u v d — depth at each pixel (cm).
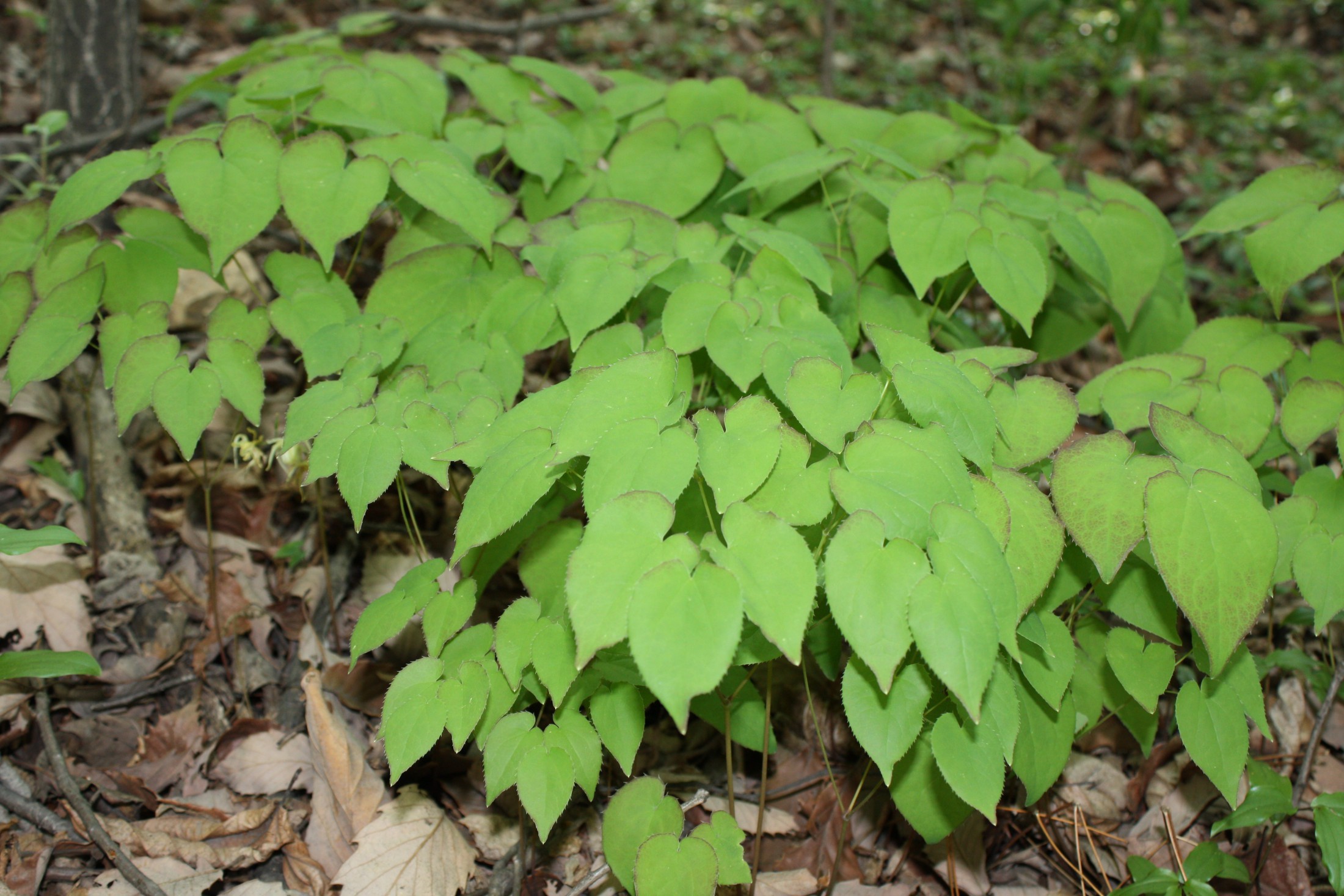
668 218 78
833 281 77
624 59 181
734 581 54
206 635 81
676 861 60
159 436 90
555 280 71
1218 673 59
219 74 86
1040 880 75
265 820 73
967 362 65
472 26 135
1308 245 71
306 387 91
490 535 60
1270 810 66
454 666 63
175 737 76
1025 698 65
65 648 78
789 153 84
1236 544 59
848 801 75
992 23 223
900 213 72
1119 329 85
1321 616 65
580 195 84
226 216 69
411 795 73
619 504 56
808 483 60
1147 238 79
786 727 78
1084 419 91
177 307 94
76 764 74
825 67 145
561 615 63
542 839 59
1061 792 78
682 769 77
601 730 62
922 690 59
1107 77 177
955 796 64
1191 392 71
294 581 84
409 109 81
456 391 69
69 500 86
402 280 75
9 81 129
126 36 103
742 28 205
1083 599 68
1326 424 70
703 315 67
